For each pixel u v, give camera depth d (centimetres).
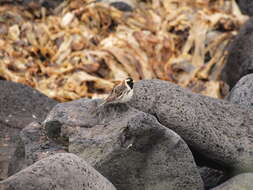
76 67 2586
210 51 2794
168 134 1397
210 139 1466
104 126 1434
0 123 2098
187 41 2808
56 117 1501
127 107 1461
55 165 1205
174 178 1414
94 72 2581
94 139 1400
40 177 1170
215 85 2598
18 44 2742
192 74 2688
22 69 2619
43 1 3005
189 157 1418
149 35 2752
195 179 1426
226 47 2795
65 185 1188
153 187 1404
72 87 2516
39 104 2292
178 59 2725
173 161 1409
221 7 3042
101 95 2494
